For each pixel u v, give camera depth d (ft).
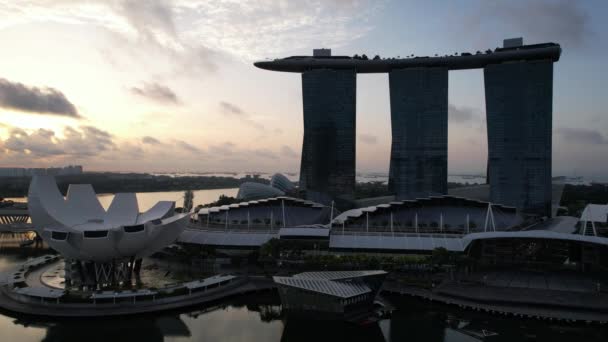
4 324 380.37
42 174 451.12
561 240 530.27
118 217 495.82
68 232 419.13
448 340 348.59
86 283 451.94
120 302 407.23
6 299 423.23
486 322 382.63
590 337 348.79
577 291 442.91
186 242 595.88
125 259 463.01
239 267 540.11
